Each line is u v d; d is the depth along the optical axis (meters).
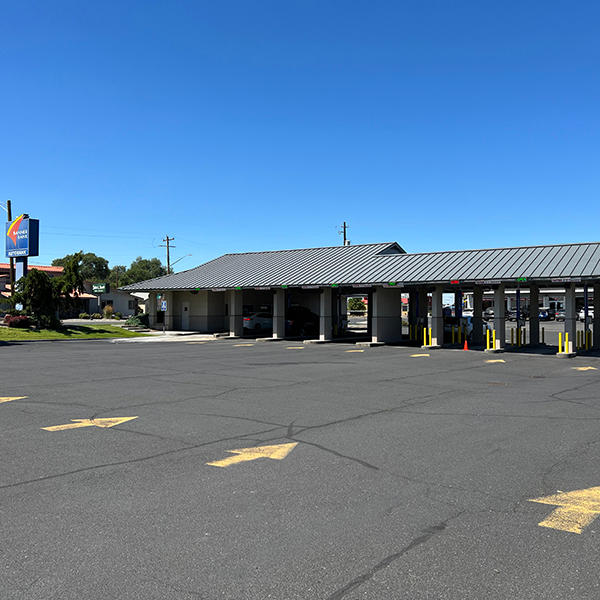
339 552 4.41
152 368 17.41
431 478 6.29
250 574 4.05
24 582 3.92
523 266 24.84
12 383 13.92
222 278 36.72
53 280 37.19
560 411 10.42
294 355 22.36
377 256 32.78
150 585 3.89
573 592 3.82
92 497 5.64
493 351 24.31
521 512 5.27
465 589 3.85
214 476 6.34
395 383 14.23
